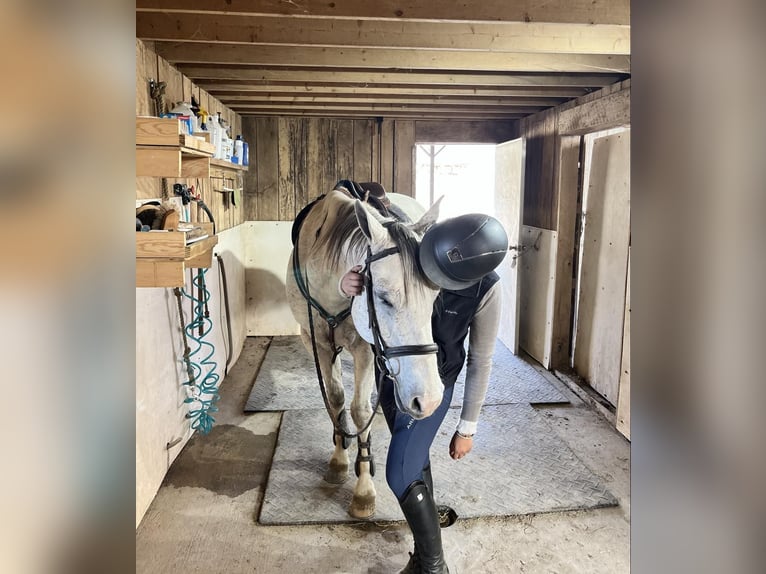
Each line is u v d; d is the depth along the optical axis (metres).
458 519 2.13
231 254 4.13
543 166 4.16
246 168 3.83
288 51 2.65
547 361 4.00
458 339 1.57
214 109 3.73
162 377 2.41
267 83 3.38
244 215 4.84
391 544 1.99
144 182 2.04
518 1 2.00
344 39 2.29
